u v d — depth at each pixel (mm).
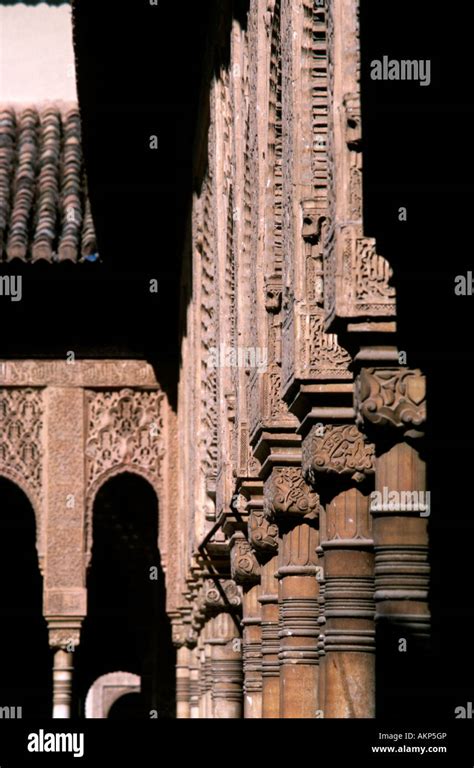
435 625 6617
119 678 30969
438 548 6656
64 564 19141
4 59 23047
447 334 6402
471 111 6164
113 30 14438
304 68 7781
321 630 8266
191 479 16453
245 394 10594
